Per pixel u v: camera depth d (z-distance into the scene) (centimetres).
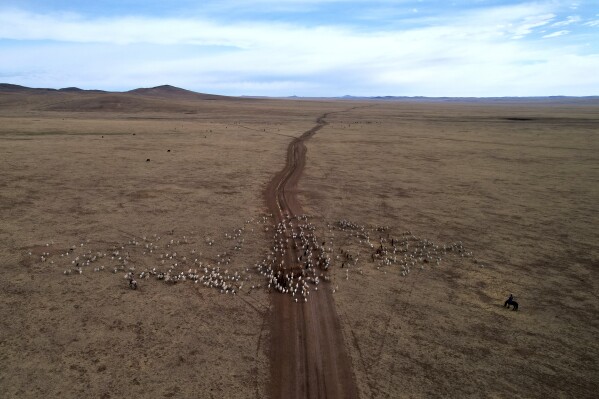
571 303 2430
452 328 2158
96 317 2095
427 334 2103
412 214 4022
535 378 1803
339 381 1767
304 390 1709
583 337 2103
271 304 2350
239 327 2106
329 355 1931
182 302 2305
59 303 2202
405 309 2336
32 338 1892
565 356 1955
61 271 2562
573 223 3803
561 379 1800
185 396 1616
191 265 2778
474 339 2070
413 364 1878
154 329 2030
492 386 1748
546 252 3155
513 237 3456
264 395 1666
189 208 3903
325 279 2675
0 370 1678
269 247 3155
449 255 3097
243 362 1847
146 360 1803
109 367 1742
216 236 3288
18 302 2178
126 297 2316
